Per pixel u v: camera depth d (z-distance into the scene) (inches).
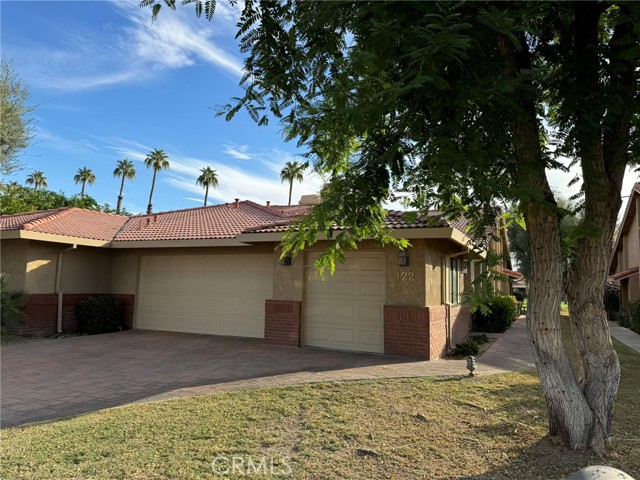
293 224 225.3
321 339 440.5
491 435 195.6
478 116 148.3
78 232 575.2
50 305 537.3
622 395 265.1
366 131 162.7
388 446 185.2
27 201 1186.0
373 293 422.9
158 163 2218.3
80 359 382.9
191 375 318.3
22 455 175.3
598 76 162.2
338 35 153.6
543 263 182.5
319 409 233.5
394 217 413.7
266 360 374.6
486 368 344.2
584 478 109.9
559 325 181.8
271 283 513.3
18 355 402.9
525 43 172.4
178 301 569.3
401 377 304.5
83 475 158.9
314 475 159.9
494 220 203.6
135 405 243.3
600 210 175.3
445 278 456.4
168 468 164.4
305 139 172.4
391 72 135.9
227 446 185.3
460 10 127.2
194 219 672.4
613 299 1034.7
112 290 613.0
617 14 154.3
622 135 170.4
